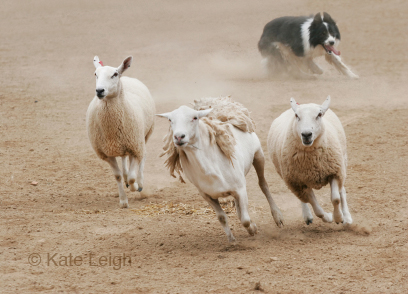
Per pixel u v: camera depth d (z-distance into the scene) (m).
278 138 10.95
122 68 12.44
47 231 10.98
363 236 10.20
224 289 8.02
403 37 41.03
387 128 19.31
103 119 12.48
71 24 52.97
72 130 20.78
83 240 10.52
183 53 38.44
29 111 23.66
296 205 12.75
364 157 16.17
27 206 12.82
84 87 28.69
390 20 47.25
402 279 8.20
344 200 10.93
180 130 8.80
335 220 10.39
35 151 18.06
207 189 9.57
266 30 29.88
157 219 11.88
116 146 12.77
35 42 44.34
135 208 12.84
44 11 60.47
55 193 14.03
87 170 16.19
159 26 50.56
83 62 35.78
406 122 20.00
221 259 9.30
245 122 10.62
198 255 9.59
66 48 41.41
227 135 9.51
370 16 49.19
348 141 17.98
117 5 63.06
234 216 11.94
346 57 35.28
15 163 16.67
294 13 52.34
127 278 8.57
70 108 24.25
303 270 8.62
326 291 7.84
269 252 9.53
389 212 11.52
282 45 29.12
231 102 10.96
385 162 15.55
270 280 8.27
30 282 8.41
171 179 15.38
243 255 9.45
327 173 10.20
